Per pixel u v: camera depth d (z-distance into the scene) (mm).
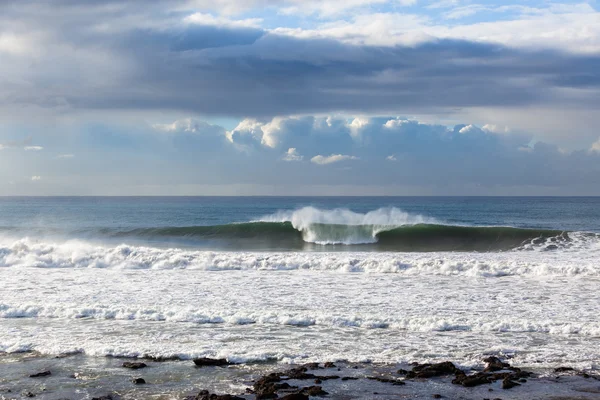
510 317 11656
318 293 14289
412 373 8461
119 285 15430
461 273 17500
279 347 9727
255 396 7559
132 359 9172
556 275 17156
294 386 7934
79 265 19312
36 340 10109
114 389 7859
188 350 9484
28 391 7785
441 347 9742
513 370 8602
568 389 7832
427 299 13547
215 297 13750
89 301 13242
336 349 9617
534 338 10281
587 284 15641
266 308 12492
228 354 9258
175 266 18938
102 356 9312
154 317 11695
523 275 17219
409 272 17812
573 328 10703
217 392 7754
